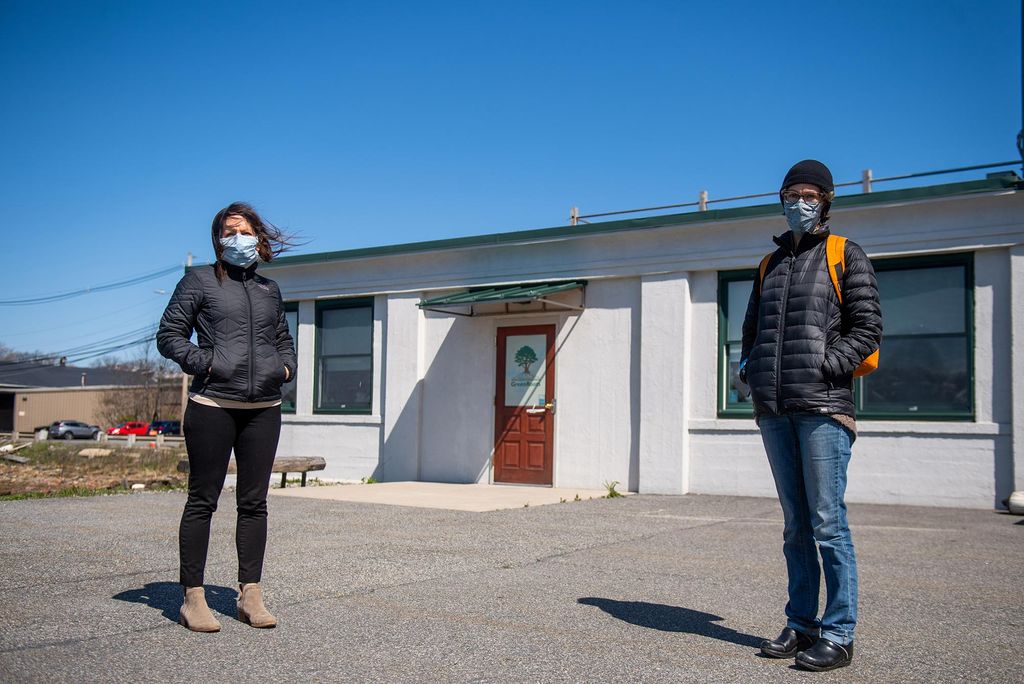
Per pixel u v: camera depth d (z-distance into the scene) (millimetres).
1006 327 10453
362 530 8023
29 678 3535
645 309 12672
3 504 9500
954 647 4250
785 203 4086
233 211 4547
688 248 12391
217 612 4766
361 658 3934
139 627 4379
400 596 5238
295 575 5828
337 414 15805
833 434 3936
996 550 7289
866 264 4008
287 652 4008
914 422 10859
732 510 10141
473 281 14312
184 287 4496
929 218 10844
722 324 12203
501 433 13953
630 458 12773
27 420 66312
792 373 3990
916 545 7570
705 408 12250
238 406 4449
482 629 4477
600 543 7461
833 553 3912
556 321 13562
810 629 4090
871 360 3988
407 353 14984
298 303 16469
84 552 6473
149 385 65625
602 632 4449
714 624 4668
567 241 13359
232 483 13555
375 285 15398
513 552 6906
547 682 3633
